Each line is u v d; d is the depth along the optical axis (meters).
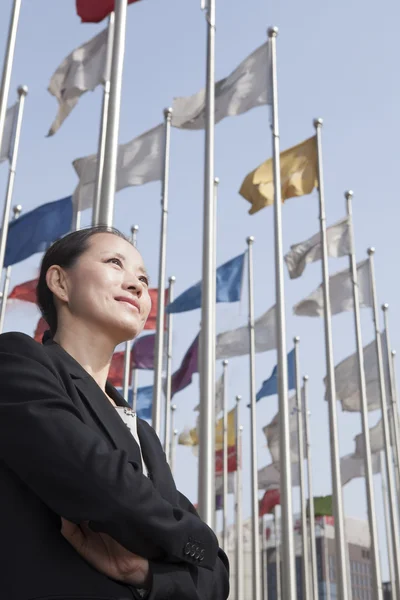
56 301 2.45
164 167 17.45
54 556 1.75
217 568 2.13
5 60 14.54
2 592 1.72
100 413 2.06
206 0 15.52
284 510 14.55
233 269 21.86
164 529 1.80
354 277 22.27
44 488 1.74
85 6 14.72
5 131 17.52
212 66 14.85
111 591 1.75
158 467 2.31
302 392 34.47
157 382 17.19
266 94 16.78
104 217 9.93
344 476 29.83
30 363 1.95
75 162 17.91
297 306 23.61
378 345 24.55
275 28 17.19
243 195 18.91
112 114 10.63
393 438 29.05
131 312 2.38
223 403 32.53
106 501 1.74
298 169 19.36
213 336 12.26
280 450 14.79
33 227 18.09
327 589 85.56
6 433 1.79
